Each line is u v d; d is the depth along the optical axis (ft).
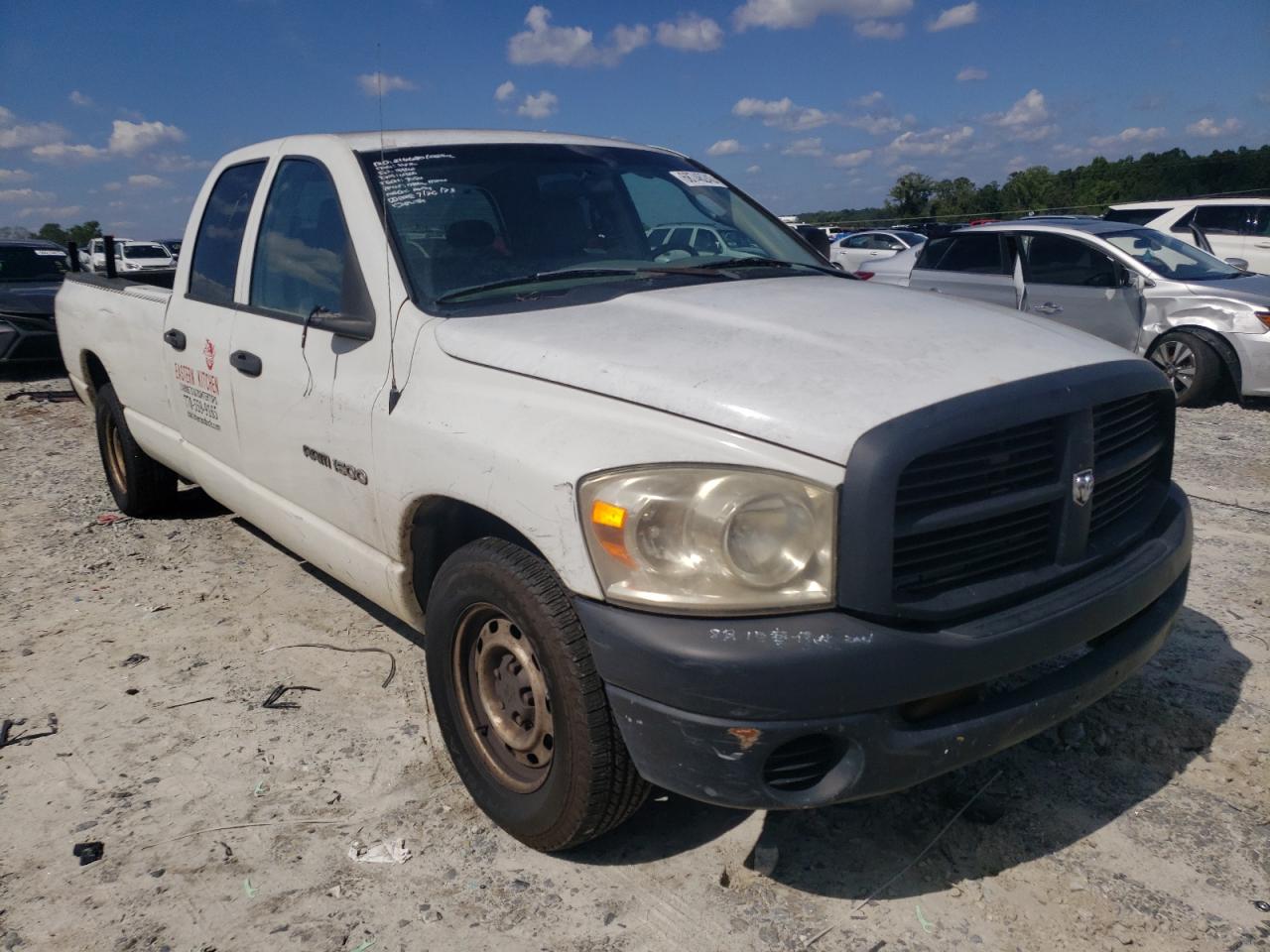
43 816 10.02
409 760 10.87
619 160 13.34
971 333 9.12
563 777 8.45
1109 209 50.67
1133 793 9.99
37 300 37.52
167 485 18.98
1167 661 12.64
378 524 10.58
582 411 8.33
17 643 13.99
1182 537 9.82
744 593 7.31
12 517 19.92
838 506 7.20
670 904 8.61
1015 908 8.46
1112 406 9.08
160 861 9.29
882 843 9.34
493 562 8.75
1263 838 9.29
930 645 7.41
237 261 13.76
